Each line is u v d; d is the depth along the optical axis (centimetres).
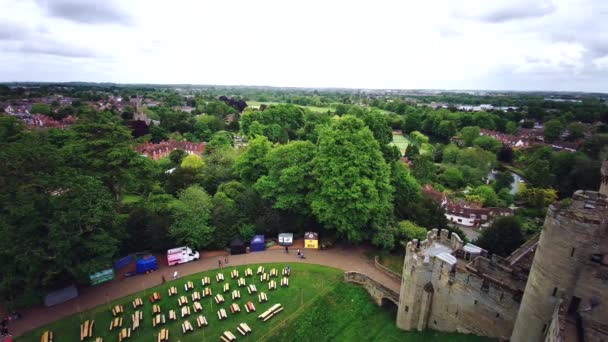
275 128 16088
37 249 4134
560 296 2852
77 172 5159
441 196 9894
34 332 4041
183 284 5050
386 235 5878
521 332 3188
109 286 4981
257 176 7769
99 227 4750
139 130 15088
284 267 5538
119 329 4181
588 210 2845
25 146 4759
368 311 4841
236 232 6191
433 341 4100
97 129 5841
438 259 4138
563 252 2775
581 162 10600
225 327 4297
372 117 10269
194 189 6394
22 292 4291
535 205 9681
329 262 5716
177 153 11694
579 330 2828
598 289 2872
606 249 2842
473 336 3906
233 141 15612
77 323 4222
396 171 7388
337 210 5709
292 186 6391
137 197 6881
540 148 13288
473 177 12169
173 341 4066
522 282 3691
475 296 3847
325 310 4728
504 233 6319
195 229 5747
